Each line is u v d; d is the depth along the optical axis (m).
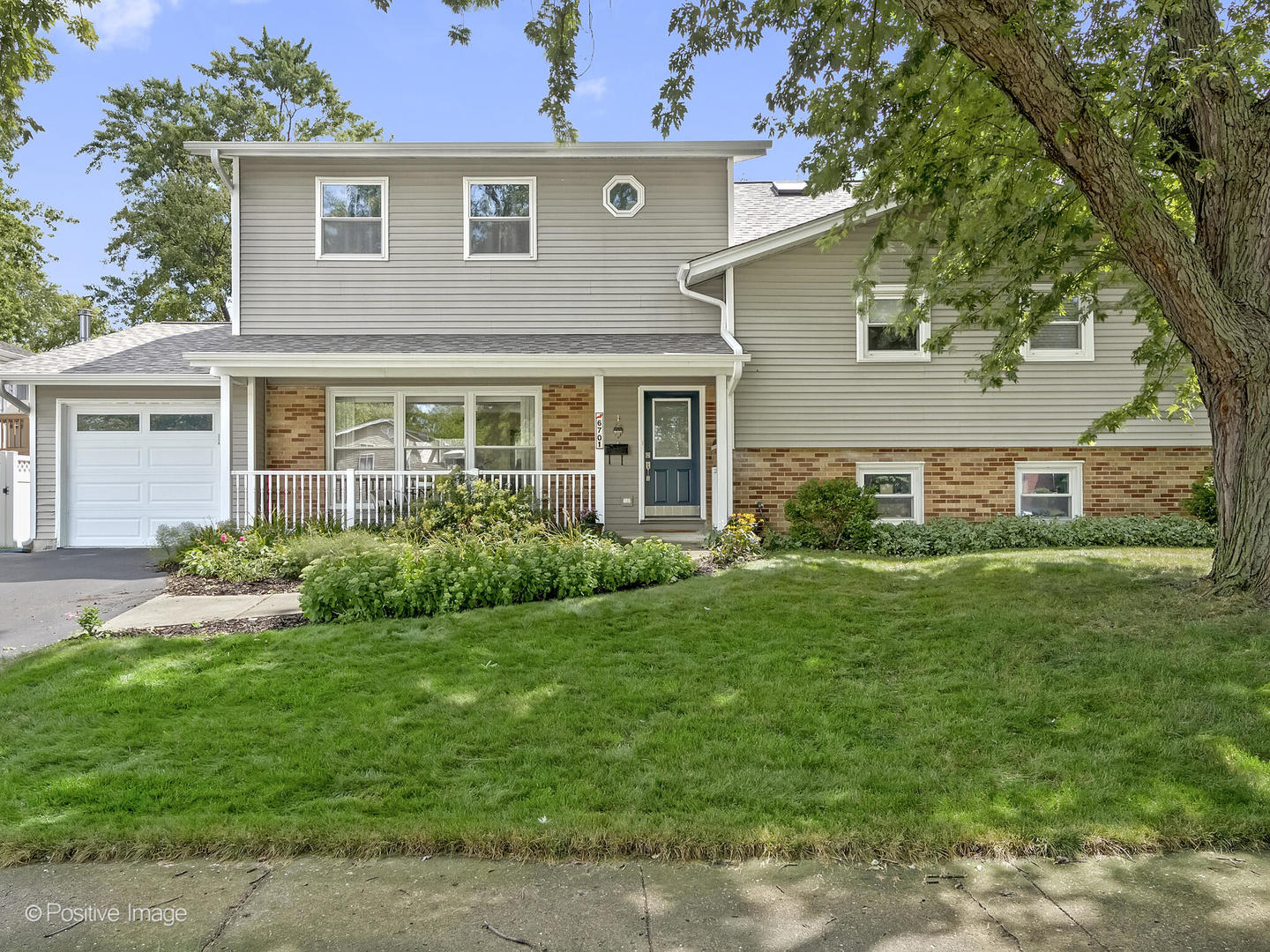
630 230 12.48
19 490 12.77
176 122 29.33
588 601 7.13
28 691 5.00
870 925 2.71
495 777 3.80
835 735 4.24
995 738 4.18
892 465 11.84
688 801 3.53
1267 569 6.30
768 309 11.73
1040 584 7.32
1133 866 3.07
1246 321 6.30
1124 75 6.47
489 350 11.23
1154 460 11.84
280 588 8.49
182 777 3.81
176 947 2.59
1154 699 4.58
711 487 12.43
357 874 3.04
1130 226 5.91
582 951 2.57
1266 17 6.26
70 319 32.50
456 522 10.25
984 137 8.05
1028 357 11.78
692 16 7.27
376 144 11.96
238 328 12.21
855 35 7.29
